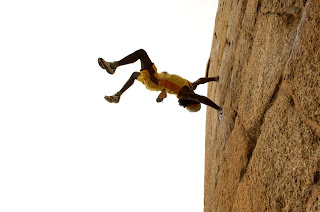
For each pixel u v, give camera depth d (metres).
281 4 2.76
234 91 4.21
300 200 1.98
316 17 2.01
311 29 2.05
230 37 5.00
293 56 2.29
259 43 3.23
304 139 2.03
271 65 2.79
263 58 3.03
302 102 2.11
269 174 2.49
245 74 3.72
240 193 3.20
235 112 4.11
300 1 2.40
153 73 4.78
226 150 4.30
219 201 4.37
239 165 3.45
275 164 2.41
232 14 5.03
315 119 1.94
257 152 2.83
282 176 2.26
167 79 4.95
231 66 4.72
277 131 2.45
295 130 2.16
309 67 2.04
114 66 4.40
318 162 1.85
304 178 1.97
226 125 4.51
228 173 3.97
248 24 3.83
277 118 2.48
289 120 2.28
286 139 2.28
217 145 5.18
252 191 2.83
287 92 2.39
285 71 2.40
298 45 2.23
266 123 2.70
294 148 2.14
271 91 2.72
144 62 4.68
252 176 2.88
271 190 2.41
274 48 2.78
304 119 2.07
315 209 1.79
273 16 2.90
